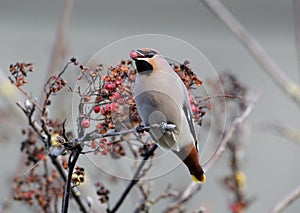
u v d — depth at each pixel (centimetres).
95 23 1848
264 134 1606
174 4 1895
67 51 1122
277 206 1007
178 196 1003
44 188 878
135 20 1902
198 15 1898
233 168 1062
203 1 1232
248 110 959
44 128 746
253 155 1588
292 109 1598
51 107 890
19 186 889
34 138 869
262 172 1579
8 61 1568
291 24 1944
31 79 1347
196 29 1878
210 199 1327
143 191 882
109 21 1864
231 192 1066
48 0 1780
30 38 1686
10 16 1739
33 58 1572
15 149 1349
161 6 1909
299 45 1066
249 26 1923
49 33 1739
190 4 1898
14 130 1110
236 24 1220
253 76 1644
